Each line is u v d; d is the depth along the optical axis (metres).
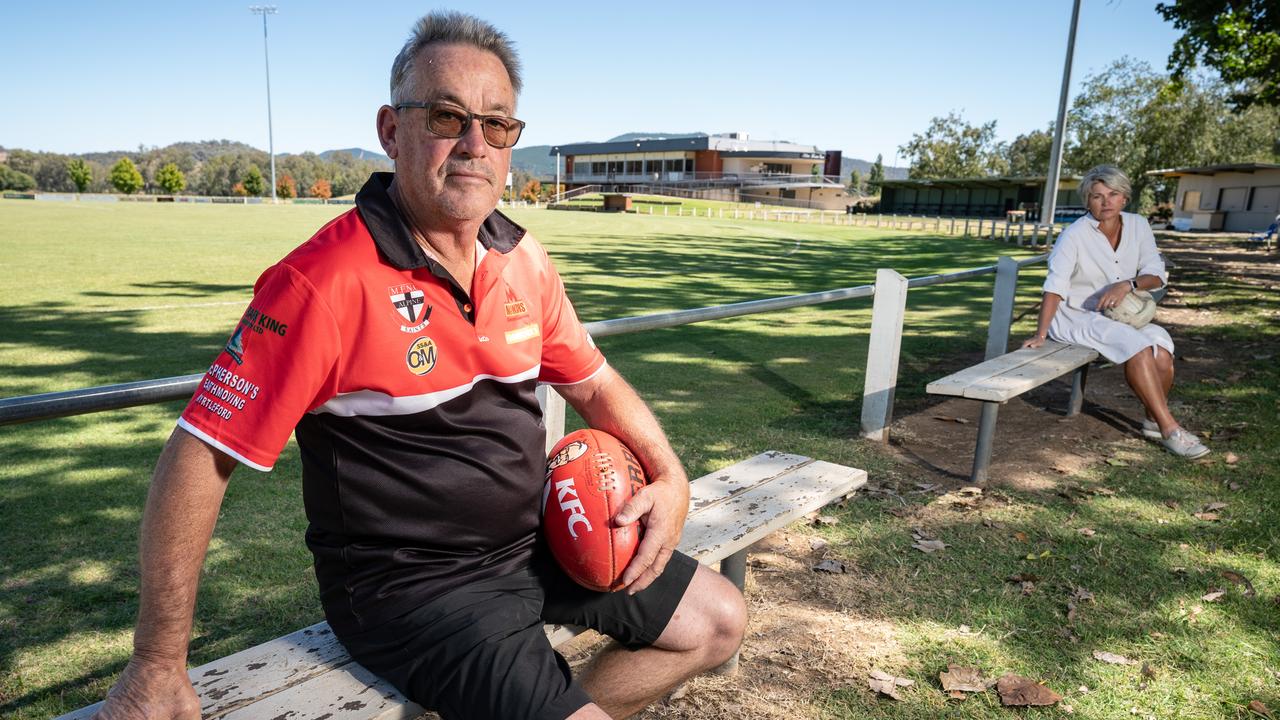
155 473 1.38
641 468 2.00
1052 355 4.90
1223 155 50.28
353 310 1.46
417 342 1.52
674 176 99.31
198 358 7.14
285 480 4.22
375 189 1.54
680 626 1.91
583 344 2.03
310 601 3.00
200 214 41.78
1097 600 3.11
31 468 4.32
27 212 38.69
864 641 2.84
